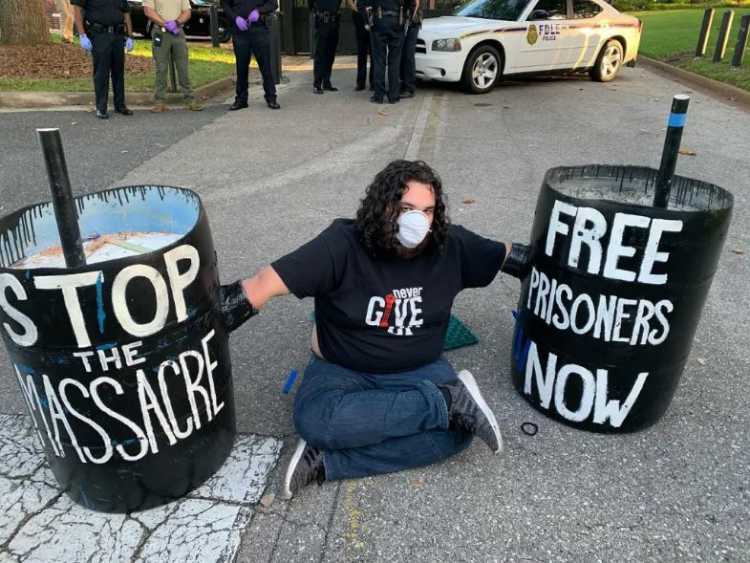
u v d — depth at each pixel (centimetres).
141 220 229
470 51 938
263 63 836
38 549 200
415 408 219
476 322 337
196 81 1014
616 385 243
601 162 614
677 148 214
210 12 1501
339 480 230
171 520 210
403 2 843
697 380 289
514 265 256
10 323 178
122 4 768
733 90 973
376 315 225
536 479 231
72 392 186
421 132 726
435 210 214
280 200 510
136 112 845
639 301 227
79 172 574
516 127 758
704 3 3384
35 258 206
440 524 212
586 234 226
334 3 938
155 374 191
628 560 199
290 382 279
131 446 198
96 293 172
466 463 239
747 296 364
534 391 264
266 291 214
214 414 217
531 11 982
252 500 219
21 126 743
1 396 272
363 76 1005
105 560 196
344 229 220
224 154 637
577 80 1131
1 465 233
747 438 253
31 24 1219
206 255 199
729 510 219
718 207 233
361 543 204
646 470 236
